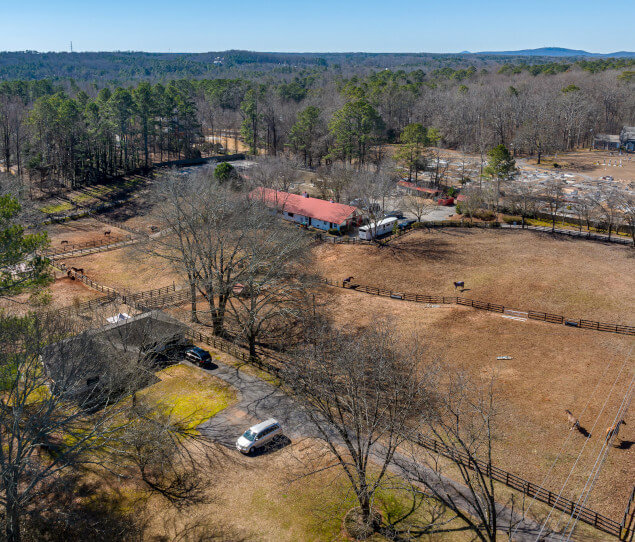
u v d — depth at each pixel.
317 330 47.31
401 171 114.00
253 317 44.19
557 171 126.38
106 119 116.00
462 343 46.53
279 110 157.50
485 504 25.72
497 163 90.44
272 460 32.50
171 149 136.88
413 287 60.91
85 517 27.92
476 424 35.16
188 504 29.00
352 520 27.62
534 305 54.50
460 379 38.50
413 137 106.25
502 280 61.41
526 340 46.84
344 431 27.77
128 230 85.25
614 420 35.38
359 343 36.53
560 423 35.34
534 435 34.25
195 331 50.31
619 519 27.42
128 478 31.00
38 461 31.23
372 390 35.59
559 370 41.78
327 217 83.06
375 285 61.97
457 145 159.38
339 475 31.08
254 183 92.00
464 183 109.12
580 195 97.69
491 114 160.88
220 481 30.72
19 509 24.92
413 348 41.53
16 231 30.88
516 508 28.36
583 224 82.25
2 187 64.50
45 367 29.84
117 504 28.95
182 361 44.81
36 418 27.03
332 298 57.81
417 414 34.81
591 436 33.97
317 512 28.47
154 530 27.23
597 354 44.09
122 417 34.53
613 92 174.88
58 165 111.06
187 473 31.34
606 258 67.38
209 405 38.12
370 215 83.50
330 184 99.38
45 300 34.66
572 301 55.06
